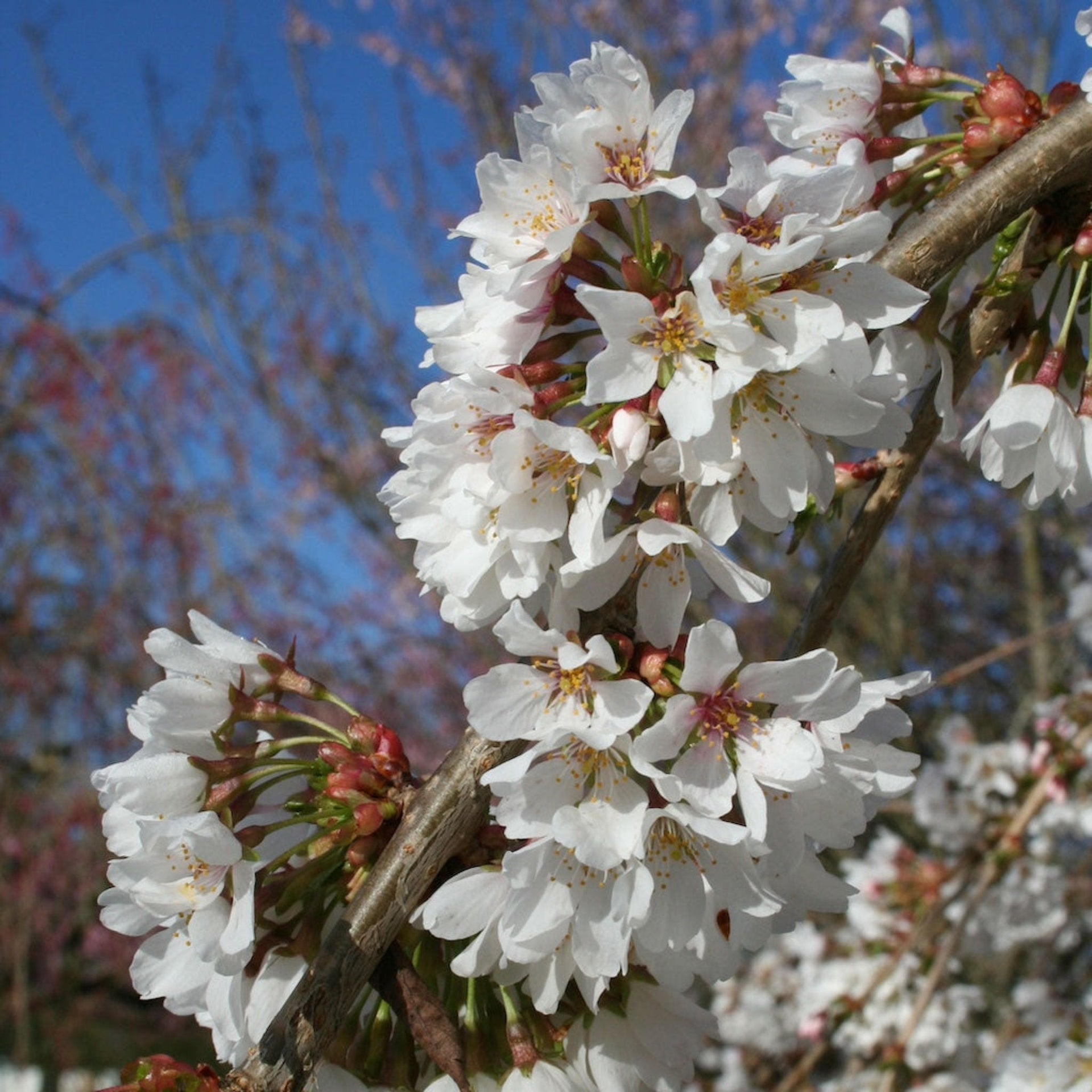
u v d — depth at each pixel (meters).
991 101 0.34
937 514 1.53
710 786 0.28
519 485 0.29
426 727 1.78
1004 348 0.38
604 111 0.30
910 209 0.35
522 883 0.28
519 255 0.31
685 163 1.50
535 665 0.29
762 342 0.28
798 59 0.36
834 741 0.30
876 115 0.35
